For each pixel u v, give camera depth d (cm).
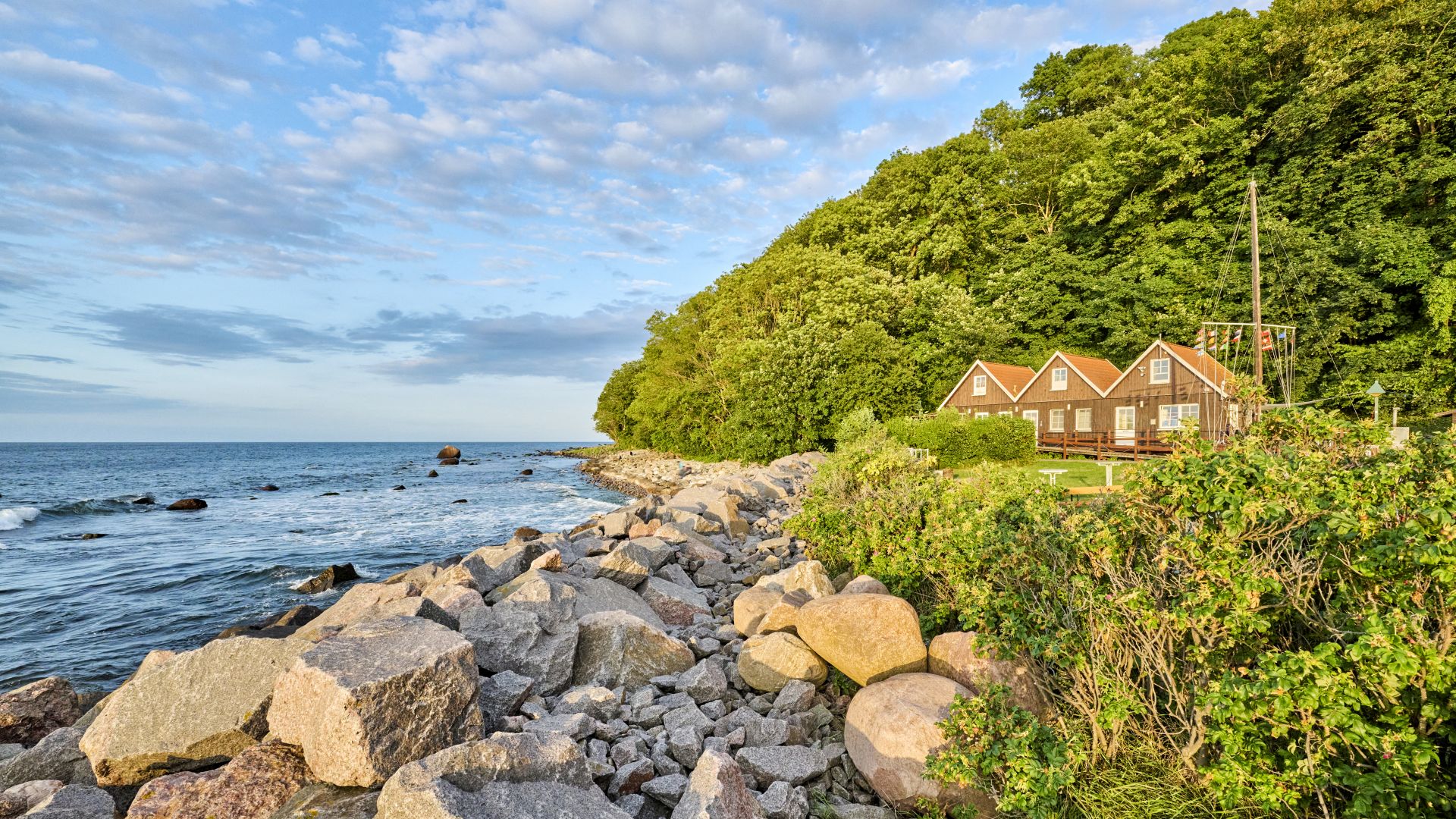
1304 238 3791
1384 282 3512
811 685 665
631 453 7356
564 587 894
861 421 2600
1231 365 3797
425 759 432
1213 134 4516
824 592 846
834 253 5159
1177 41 6675
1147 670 489
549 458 10306
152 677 582
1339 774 359
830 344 3866
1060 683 541
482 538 2434
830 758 573
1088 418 3616
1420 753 337
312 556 2100
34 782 591
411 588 968
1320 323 3662
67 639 1316
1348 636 403
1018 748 457
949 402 4322
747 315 5031
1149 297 4309
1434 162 3591
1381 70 3772
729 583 1234
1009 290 5084
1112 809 454
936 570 783
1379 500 402
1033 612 530
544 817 425
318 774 477
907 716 532
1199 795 455
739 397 4331
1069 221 5272
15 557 2138
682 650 775
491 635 739
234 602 1569
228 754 556
